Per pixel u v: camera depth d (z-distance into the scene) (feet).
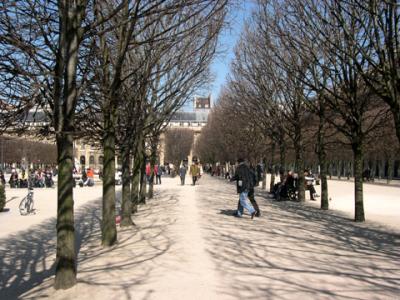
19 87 27.45
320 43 48.62
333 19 47.96
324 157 64.34
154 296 20.88
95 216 56.85
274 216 53.52
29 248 35.81
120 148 46.11
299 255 30.30
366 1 39.19
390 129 60.03
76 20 22.72
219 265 27.04
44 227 47.01
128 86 41.06
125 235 38.75
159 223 45.78
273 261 28.27
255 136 126.11
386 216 56.80
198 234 38.55
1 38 21.77
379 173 237.66
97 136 42.93
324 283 23.12
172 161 251.39
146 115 48.73
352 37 42.16
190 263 27.61
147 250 31.91
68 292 21.80
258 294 21.07
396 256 30.66
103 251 32.14
